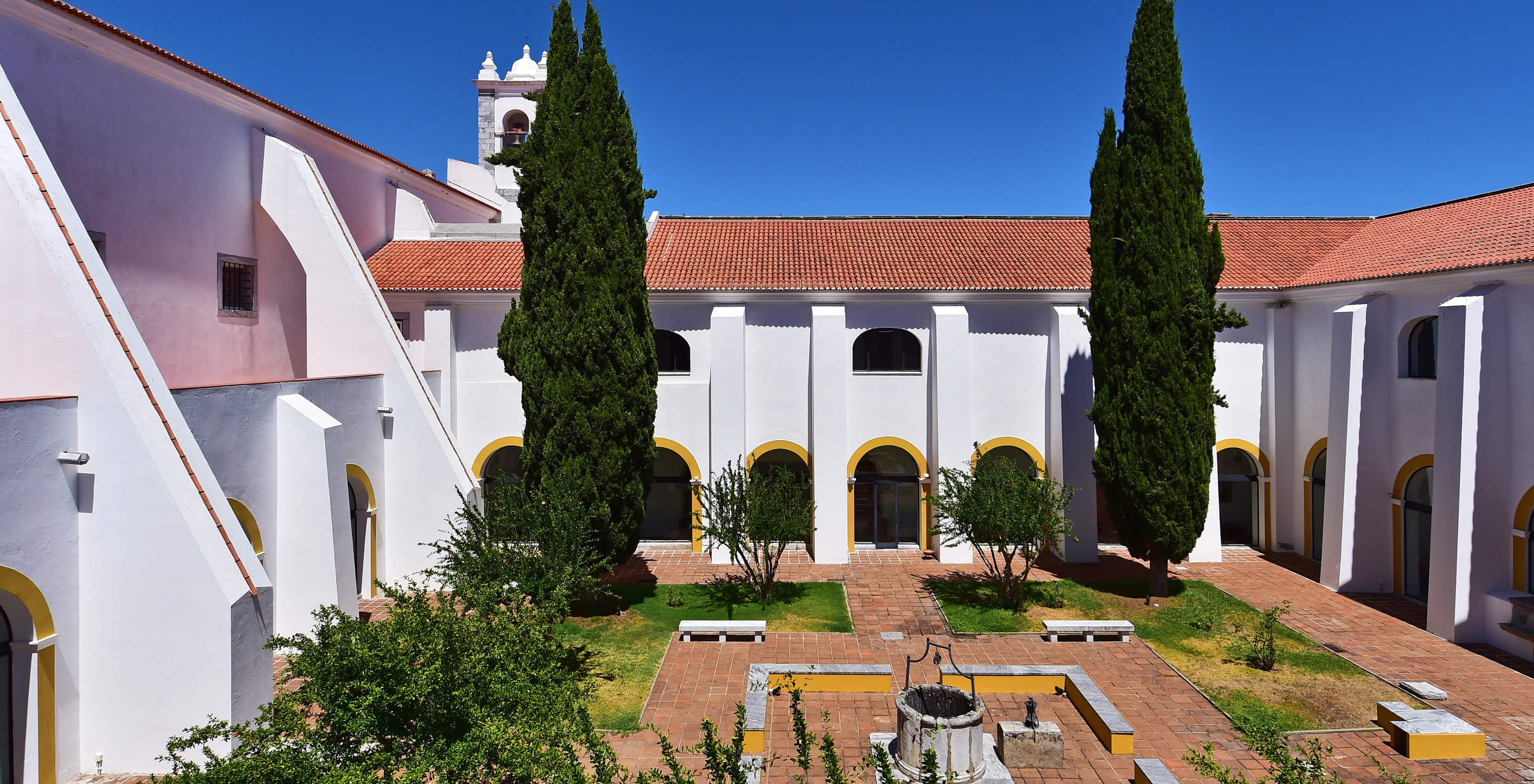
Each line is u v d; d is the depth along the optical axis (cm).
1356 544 1872
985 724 1226
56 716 1001
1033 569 2098
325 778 626
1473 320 1546
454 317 2216
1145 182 1767
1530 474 1510
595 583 1473
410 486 1838
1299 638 1585
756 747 1123
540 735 726
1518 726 1215
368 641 763
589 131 1634
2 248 1036
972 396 2220
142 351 1077
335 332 1844
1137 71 1769
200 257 1678
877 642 1587
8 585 937
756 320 2216
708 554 2195
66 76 1370
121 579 1035
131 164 1503
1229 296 2216
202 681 1038
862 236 2553
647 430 1722
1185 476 1766
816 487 2156
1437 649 1523
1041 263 2314
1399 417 1834
